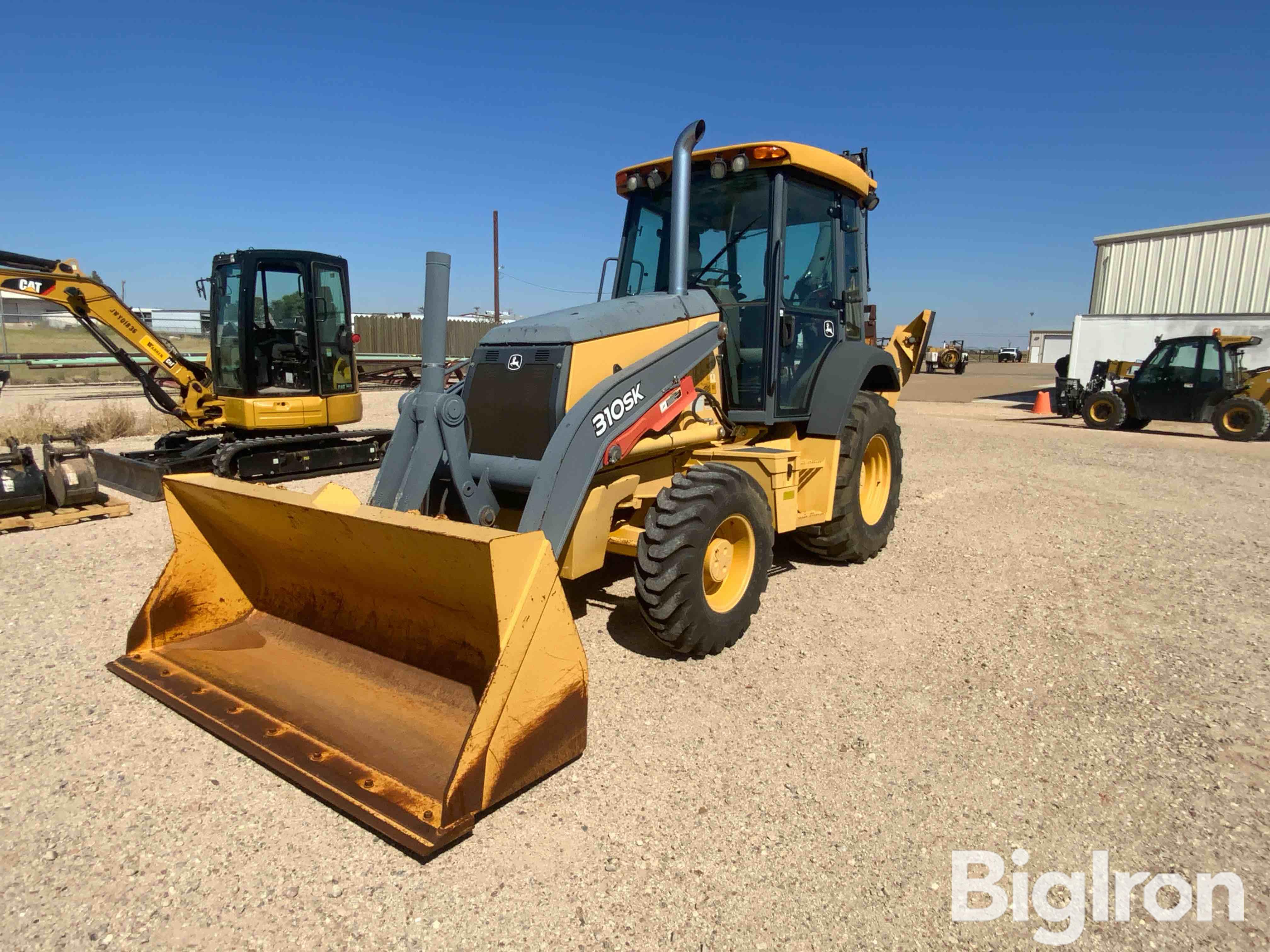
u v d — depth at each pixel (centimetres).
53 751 306
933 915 227
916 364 686
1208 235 2158
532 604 259
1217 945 217
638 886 236
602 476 394
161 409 910
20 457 659
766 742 318
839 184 537
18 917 221
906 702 354
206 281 936
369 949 211
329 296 915
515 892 233
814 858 250
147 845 252
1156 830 267
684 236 458
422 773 260
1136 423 1548
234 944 212
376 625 338
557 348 377
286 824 264
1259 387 1380
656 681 371
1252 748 320
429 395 352
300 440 855
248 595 391
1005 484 880
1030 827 267
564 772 294
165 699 325
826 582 527
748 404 499
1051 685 374
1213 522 710
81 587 502
